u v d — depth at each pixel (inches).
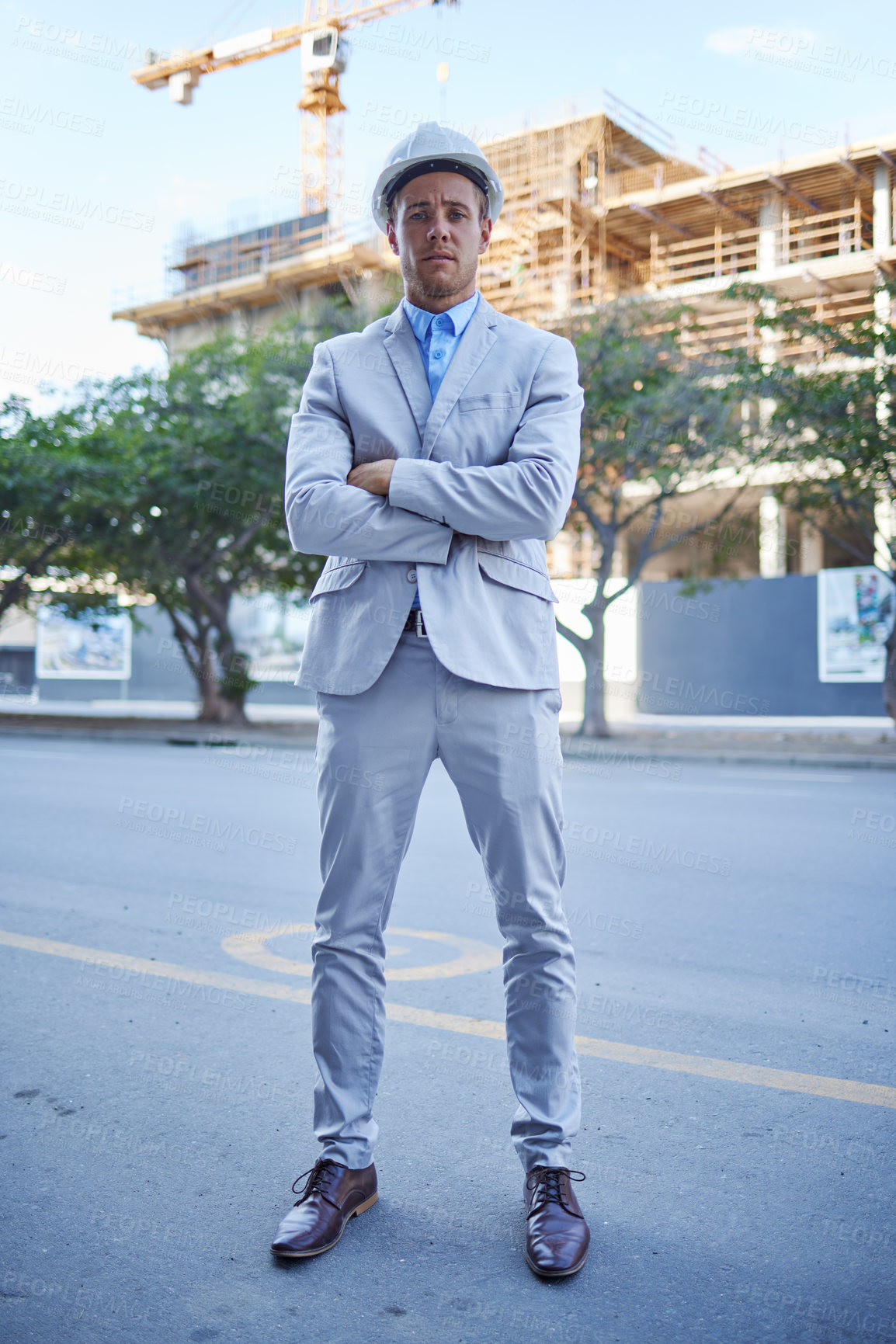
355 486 78.6
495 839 80.4
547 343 84.3
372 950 82.7
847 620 910.4
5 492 757.9
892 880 225.1
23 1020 127.3
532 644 81.2
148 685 1331.2
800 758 562.9
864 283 1072.8
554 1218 75.8
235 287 1342.3
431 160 80.9
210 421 710.5
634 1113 102.3
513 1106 104.3
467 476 76.6
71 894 200.5
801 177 1107.9
